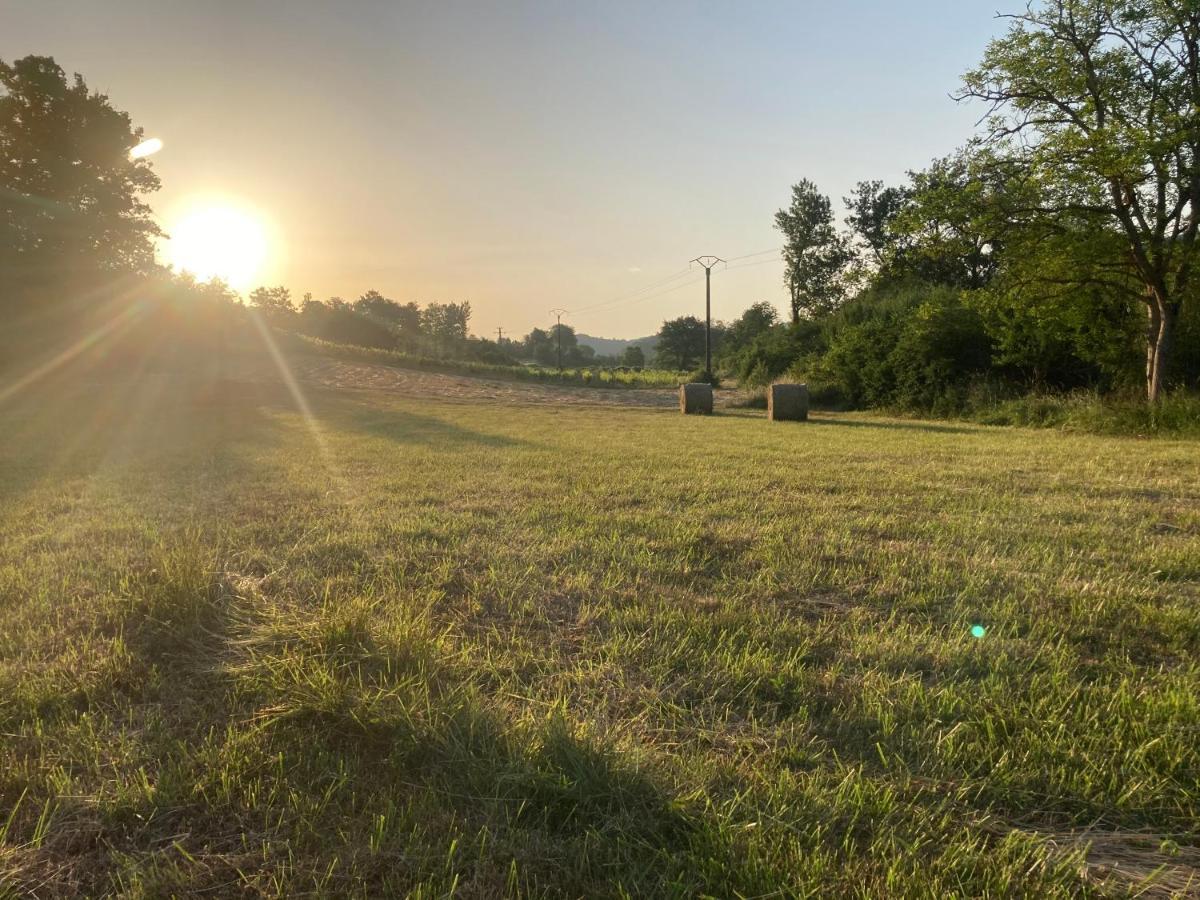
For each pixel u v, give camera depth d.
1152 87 16.66
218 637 3.28
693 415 26.50
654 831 1.91
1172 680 2.87
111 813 2.00
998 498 7.29
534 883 1.73
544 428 18.89
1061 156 16.56
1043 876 1.77
